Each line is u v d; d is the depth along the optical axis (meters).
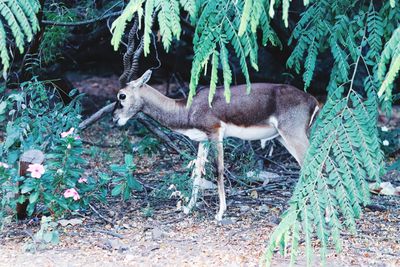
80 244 6.65
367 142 5.69
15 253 6.34
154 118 7.81
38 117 7.51
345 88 6.86
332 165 5.68
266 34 5.82
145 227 7.21
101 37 11.68
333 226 5.53
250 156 8.95
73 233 6.96
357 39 6.83
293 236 5.44
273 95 7.63
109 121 11.89
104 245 6.56
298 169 9.86
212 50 5.44
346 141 5.71
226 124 7.61
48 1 10.09
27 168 6.86
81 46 11.86
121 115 7.80
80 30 11.48
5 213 7.30
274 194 8.59
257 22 5.07
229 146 9.44
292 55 6.70
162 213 7.74
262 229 7.22
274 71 12.81
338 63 6.34
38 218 7.34
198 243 6.74
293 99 7.65
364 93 11.49
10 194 7.09
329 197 5.60
